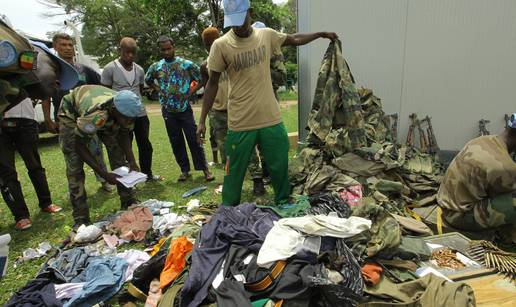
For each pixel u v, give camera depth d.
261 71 2.92
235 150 3.10
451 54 4.16
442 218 2.88
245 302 1.74
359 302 1.82
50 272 2.37
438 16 4.07
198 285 1.94
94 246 2.82
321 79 3.68
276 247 2.07
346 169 3.46
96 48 32.03
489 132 4.35
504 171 2.40
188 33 24.25
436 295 1.79
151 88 4.49
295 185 3.61
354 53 4.14
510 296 1.95
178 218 3.22
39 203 3.69
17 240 3.13
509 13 3.99
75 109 3.00
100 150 3.48
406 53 4.18
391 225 2.36
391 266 2.15
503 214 2.45
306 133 4.62
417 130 4.32
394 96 4.31
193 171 4.95
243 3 2.66
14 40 1.51
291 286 1.85
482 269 2.16
